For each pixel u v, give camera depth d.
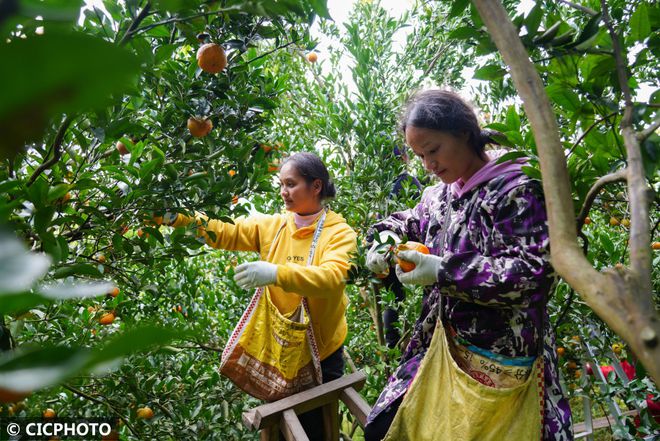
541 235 1.48
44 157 1.51
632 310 0.45
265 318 2.14
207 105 1.80
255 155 2.01
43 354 0.17
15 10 0.18
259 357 2.13
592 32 1.07
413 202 2.91
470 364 1.59
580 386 2.74
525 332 1.53
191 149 1.91
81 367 0.16
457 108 1.58
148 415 2.30
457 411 1.51
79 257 1.79
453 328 1.63
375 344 3.10
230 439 2.56
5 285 0.16
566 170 0.59
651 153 0.98
